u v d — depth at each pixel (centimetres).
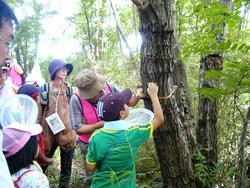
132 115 289
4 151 219
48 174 455
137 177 400
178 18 385
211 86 348
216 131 372
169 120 288
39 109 388
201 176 324
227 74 238
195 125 375
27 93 374
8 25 117
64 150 407
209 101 364
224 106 372
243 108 369
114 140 261
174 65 292
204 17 271
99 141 263
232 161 348
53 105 392
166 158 303
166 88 278
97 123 356
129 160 267
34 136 233
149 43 270
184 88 339
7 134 222
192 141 345
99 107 265
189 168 309
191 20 361
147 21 264
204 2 304
